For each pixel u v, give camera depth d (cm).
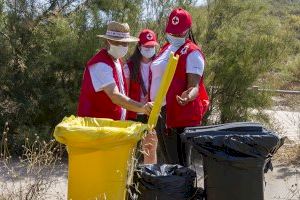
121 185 420
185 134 443
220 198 436
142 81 625
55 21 853
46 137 812
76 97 854
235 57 912
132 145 423
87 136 408
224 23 941
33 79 857
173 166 455
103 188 417
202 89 545
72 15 884
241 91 915
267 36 924
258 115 930
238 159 428
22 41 861
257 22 955
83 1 903
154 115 452
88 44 838
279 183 698
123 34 482
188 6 914
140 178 437
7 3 866
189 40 547
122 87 493
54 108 853
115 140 412
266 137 429
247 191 432
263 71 924
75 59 841
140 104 469
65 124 422
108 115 485
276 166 796
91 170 417
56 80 869
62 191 596
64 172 685
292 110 1227
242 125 448
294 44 977
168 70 448
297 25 1939
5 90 860
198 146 438
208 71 891
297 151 870
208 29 928
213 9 941
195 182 453
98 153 415
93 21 859
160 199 431
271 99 943
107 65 477
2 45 854
